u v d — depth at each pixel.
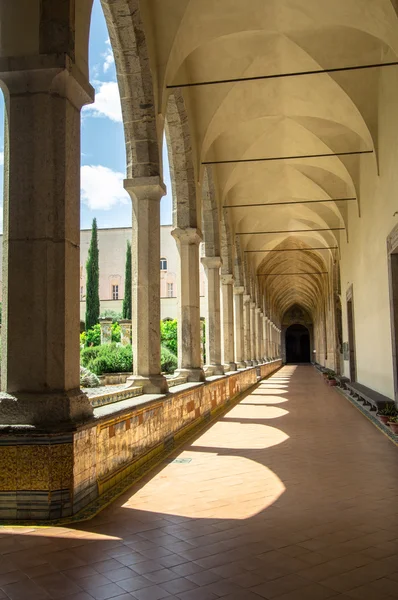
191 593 3.42
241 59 11.58
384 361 12.78
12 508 4.95
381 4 8.68
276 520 4.95
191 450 8.58
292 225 25.75
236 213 21.64
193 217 12.41
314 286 44.78
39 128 5.40
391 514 5.13
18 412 5.10
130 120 9.05
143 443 7.62
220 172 16.16
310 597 3.35
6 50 5.41
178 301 12.58
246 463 7.54
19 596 3.37
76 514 5.11
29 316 5.30
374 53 11.18
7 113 5.52
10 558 4.02
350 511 5.23
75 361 5.55
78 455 5.22
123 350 17.83
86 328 30.19
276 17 10.27
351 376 20.12
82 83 5.61
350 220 18.75
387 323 12.12
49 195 5.38
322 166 16.83
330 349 31.86
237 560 3.97
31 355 5.28
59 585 3.54
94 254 30.91
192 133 12.39
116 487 6.16
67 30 5.42
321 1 9.55
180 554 4.09
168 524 4.82
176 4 9.05
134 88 8.95
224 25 10.13
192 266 12.48
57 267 5.35
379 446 8.83
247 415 13.30
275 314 49.78
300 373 36.62
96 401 6.75
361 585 3.53
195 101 12.41
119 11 8.45
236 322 22.78
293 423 11.73
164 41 9.25
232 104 12.73
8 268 5.36
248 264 27.17
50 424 5.04
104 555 4.07
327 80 11.84
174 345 22.75
